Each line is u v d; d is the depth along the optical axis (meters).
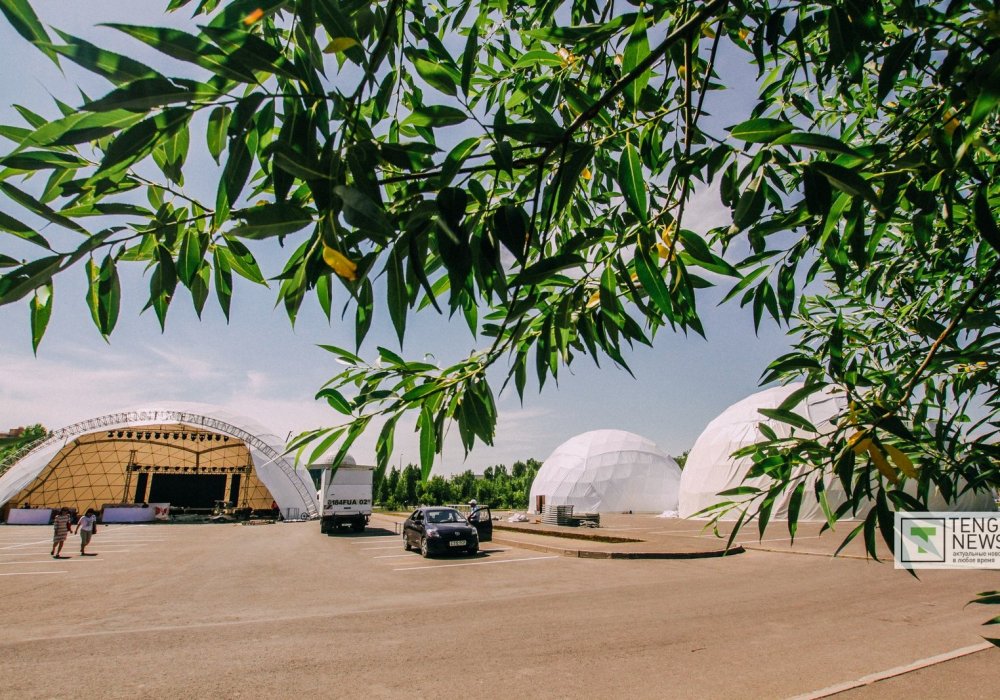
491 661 5.25
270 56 0.84
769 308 1.88
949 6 1.27
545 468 45.25
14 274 0.96
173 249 1.23
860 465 1.54
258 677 4.86
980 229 1.21
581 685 4.62
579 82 1.87
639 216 1.21
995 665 4.99
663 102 1.64
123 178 1.09
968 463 1.57
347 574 11.27
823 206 1.02
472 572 11.45
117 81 0.82
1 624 6.94
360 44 0.92
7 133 1.02
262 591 9.27
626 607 7.70
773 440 1.56
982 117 0.97
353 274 0.85
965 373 1.96
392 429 1.37
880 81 1.36
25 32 0.77
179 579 10.70
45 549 17.05
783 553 14.27
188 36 0.80
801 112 2.24
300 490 37.75
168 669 5.08
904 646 5.71
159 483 46.16
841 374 1.60
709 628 6.46
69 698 4.40
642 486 41.47
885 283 2.51
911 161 1.32
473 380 1.50
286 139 0.88
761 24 1.64
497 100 2.17
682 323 1.56
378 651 5.59
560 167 1.03
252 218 0.91
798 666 5.07
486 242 1.09
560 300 1.59
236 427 39.78
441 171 0.97
